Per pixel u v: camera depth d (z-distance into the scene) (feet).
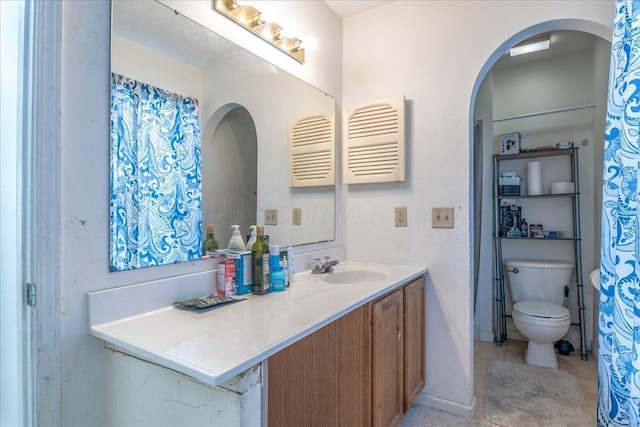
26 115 3.05
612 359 4.00
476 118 10.22
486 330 9.87
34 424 2.98
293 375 4.13
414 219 6.61
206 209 4.51
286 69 5.94
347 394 4.58
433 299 6.42
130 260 3.64
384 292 4.84
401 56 6.79
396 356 5.24
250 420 2.59
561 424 5.82
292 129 6.08
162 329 3.23
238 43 5.01
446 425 5.80
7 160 3.34
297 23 6.16
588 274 9.13
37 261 2.98
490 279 9.90
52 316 3.06
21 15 3.17
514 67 10.39
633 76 3.70
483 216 10.06
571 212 9.45
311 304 4.05
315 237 6.62
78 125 3.26
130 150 3.69
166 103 4.07
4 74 3.35
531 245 9.91
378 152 6.74
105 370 3.35
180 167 4.21
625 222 3.80
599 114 8.44
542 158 9.82
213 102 4.64
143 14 3.83
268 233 5.54
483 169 10.12
